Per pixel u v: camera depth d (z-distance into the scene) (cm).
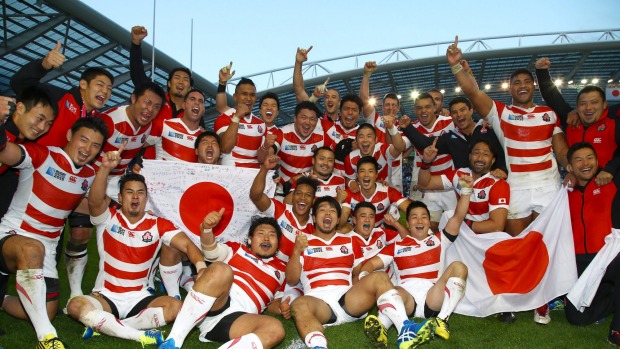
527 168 579
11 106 351
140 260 455
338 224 550
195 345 419
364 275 497
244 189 557
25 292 375
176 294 504
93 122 434
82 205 500
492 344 425
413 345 392
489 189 568
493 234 517
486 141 572
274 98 689
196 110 591
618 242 461
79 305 413
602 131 550
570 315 488
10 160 396
